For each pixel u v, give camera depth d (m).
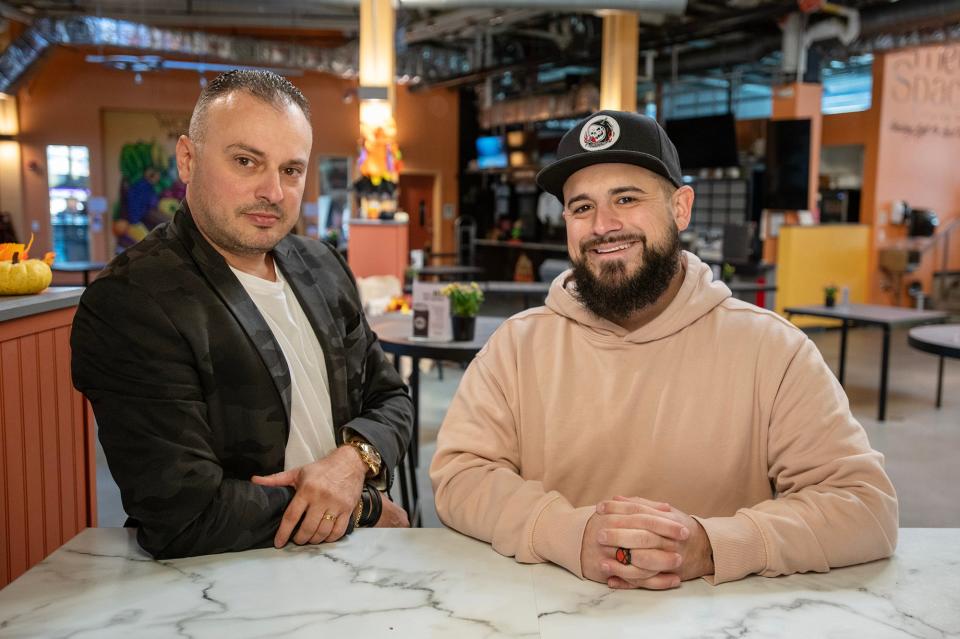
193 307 1.36
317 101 13.75
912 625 1.01
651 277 1.39
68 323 2.23
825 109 14.51
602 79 9.31
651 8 7.61
